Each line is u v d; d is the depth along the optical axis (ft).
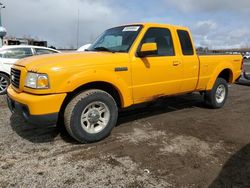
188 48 17.90
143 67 14.78
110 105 13.66
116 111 14.05
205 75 19.27
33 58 13.19
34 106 11.53
